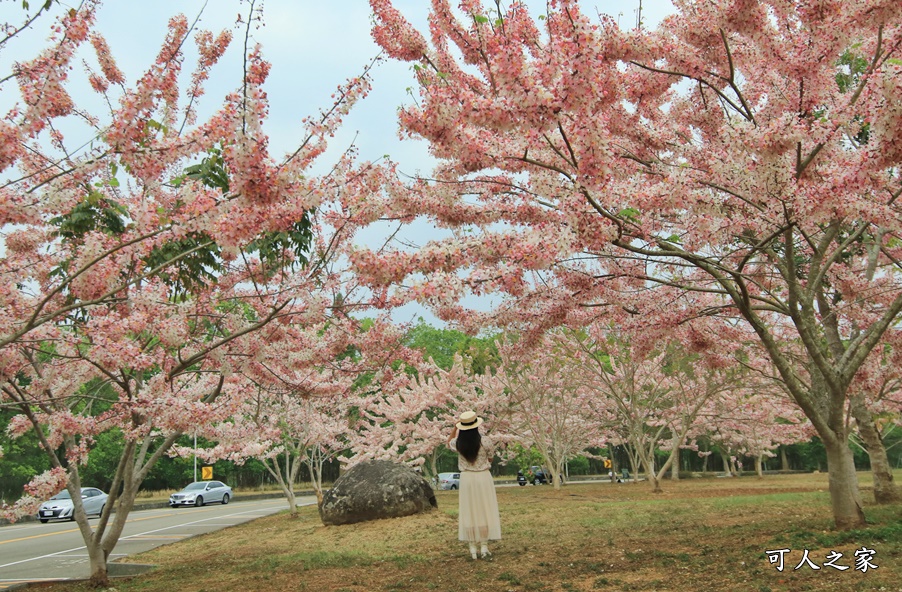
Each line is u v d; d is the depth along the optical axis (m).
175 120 5.77
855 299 7.43
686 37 5.12
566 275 6.25
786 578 4.42
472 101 3.79
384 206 5.39
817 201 4.28
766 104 6.04
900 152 3.73
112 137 3.95
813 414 6.09
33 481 5.81
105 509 6.88
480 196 6.07
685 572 4.91
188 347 6.96
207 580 6.48
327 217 6.33
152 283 6.36
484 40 4.45
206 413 5.91
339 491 11.55
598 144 3.77
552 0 3.57
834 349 8.23
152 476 32.72
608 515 9.48
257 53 4.22
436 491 24.31
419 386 20.00
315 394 7.70
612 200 4.63
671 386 16.77
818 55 4.59
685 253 5.09
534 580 5.15
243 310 7.48
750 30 4.67
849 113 4.41
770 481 19.05
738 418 17.22
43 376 6.43
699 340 7.64
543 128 3.75
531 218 5.28
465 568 6.02
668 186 4.59
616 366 17.27
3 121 3.61
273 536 10.71
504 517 10.06
